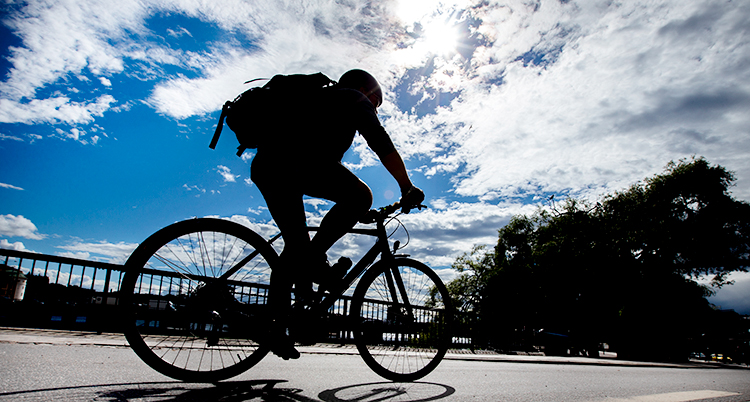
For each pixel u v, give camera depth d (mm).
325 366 3117
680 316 24156
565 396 2396
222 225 2150
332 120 2125
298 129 2074
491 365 4871
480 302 39656
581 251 35000
